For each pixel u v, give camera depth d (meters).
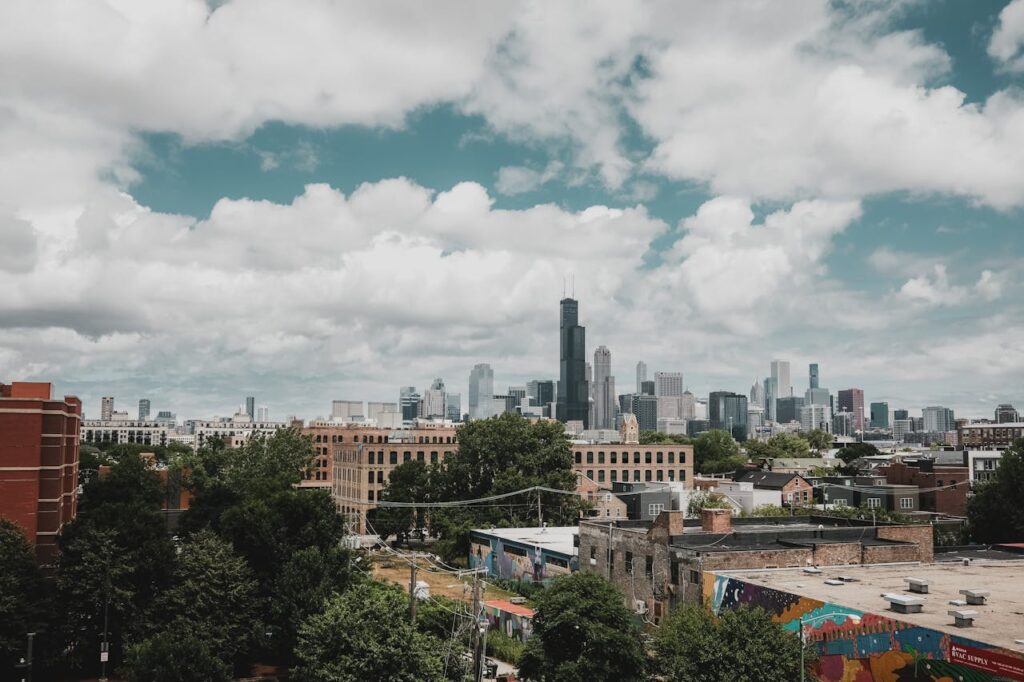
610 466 154.25
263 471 145.25
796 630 43.12
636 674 43.94
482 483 128.62
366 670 46.84
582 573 47.25
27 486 61.09
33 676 54.31
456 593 86.50
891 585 47.72
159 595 58.78
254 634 58.78
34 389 64.75
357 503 145.62
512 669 56.50
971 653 33.47
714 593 50.84
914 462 168.38
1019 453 95.81
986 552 62.62
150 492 107.12
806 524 71.50
